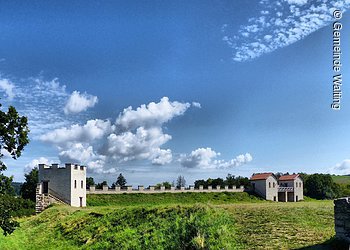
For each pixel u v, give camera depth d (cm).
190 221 3334
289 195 10206
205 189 9012
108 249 3572
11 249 4088
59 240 4272
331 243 2528
